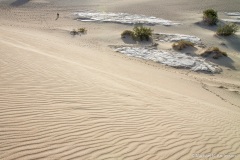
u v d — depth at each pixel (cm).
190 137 551
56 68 844
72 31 2552
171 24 2866
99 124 521
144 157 440
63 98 612
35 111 518
